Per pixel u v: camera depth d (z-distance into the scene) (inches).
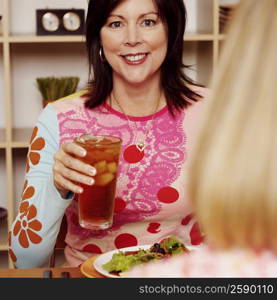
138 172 63.2
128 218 63.0
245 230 18.3
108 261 48.7
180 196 63.2
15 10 117.2
